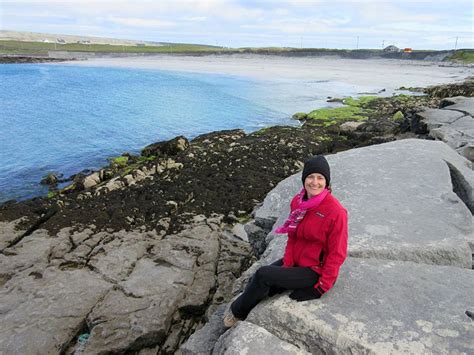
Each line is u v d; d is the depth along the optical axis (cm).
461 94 4603
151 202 1499
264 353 455
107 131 3250
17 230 1333
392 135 2359
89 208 1474
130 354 854
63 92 5478
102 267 1081
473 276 550
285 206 907
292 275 489
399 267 571
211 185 1673
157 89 5941
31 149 2678
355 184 873
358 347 433
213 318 647
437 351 419
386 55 17375
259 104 4650
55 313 912
